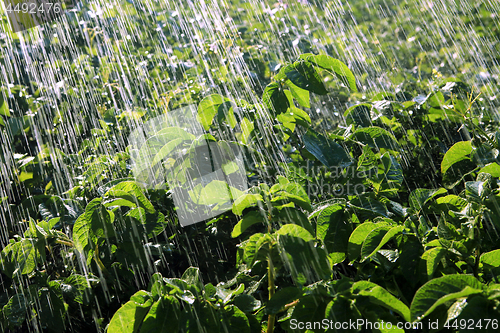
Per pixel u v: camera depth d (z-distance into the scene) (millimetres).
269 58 3186
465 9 4613
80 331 1468
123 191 1270
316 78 1277
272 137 1412
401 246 1020
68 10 3523
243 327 917
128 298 1474
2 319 1323
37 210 1750
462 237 1004
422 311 792
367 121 1672
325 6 4898
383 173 1225
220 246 1657
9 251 1382
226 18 3830
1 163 1951
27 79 3055
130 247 1311
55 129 2562
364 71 3855
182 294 902
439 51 4160
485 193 1035
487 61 3807
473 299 778
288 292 898
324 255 911
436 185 1828
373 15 5184
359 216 1122
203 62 2951
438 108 1800
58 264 1716
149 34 3795
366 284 864
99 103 2828
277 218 1006
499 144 1324
